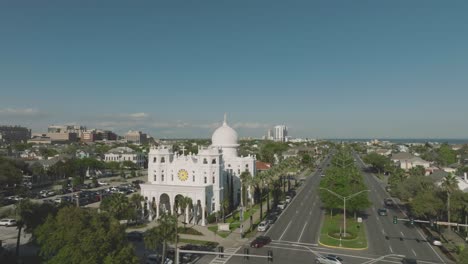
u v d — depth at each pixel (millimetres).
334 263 62625
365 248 73250
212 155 102312
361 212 108125
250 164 129000
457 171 160000
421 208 84875
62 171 170375
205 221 95750
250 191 113875
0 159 144750
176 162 104562
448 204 80812
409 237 81375
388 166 195125
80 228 53219
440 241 76750
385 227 90500
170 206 99000
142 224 93562
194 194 96500
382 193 141750
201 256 68750
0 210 101688
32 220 64875
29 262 63781
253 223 95812
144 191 100750
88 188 154125
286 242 78062
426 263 64062
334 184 99250
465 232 83562
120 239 52875
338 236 81250
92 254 47250
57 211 67625
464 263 51906
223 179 111500
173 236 60594
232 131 136125
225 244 77250
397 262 64688
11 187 139125
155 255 64625
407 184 108125
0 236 81375
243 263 64500
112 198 86188
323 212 109250
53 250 53219
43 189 151625
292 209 114688
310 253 70312
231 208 114438
